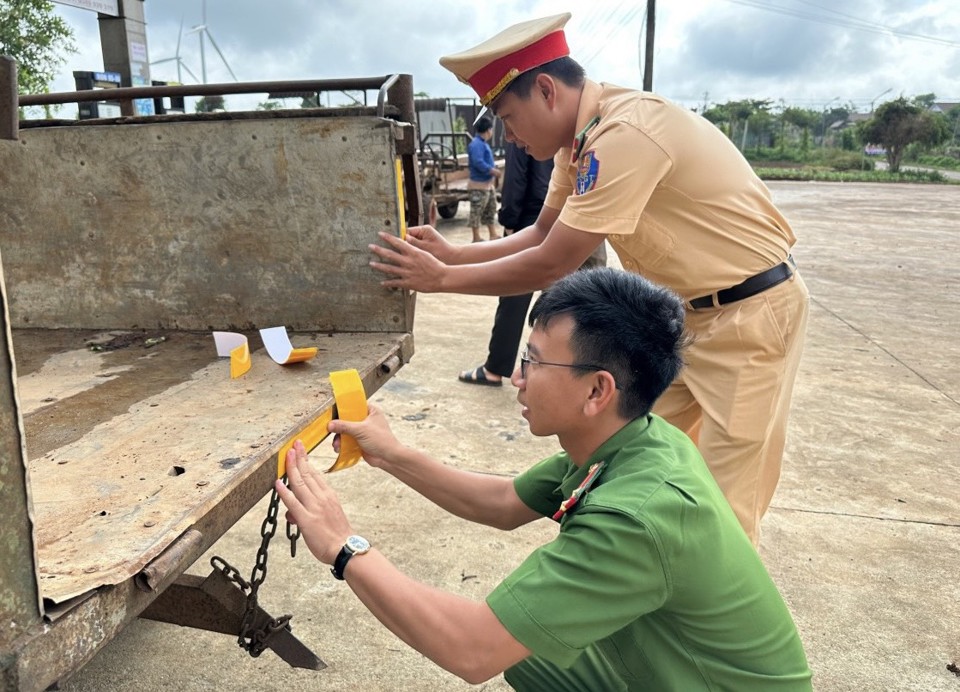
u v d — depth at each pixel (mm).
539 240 2402
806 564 2684
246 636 1589
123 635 2242
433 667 2137
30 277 2240
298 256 2031
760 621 1265
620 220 1835
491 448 3516
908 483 3326
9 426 747
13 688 771
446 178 11555
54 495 1159
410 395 4176
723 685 1261
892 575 2631
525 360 1313
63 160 2105
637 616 1176
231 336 1930
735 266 1936
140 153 2049
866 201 20125
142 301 2180
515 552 2693
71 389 1694
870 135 40719
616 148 1821
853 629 2344
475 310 6355
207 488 1173
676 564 1157
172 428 1439
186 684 2053
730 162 1944
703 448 2023
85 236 2158
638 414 1301
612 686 1404
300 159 1954
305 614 2340
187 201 2062
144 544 994
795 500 3148
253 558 2627
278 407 1538
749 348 1956
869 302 7035
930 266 9172
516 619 1138
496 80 1975
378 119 1883
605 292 1254
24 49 9828
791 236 2096
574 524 1184
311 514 1297
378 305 2021
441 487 1638
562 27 2002
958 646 2279
